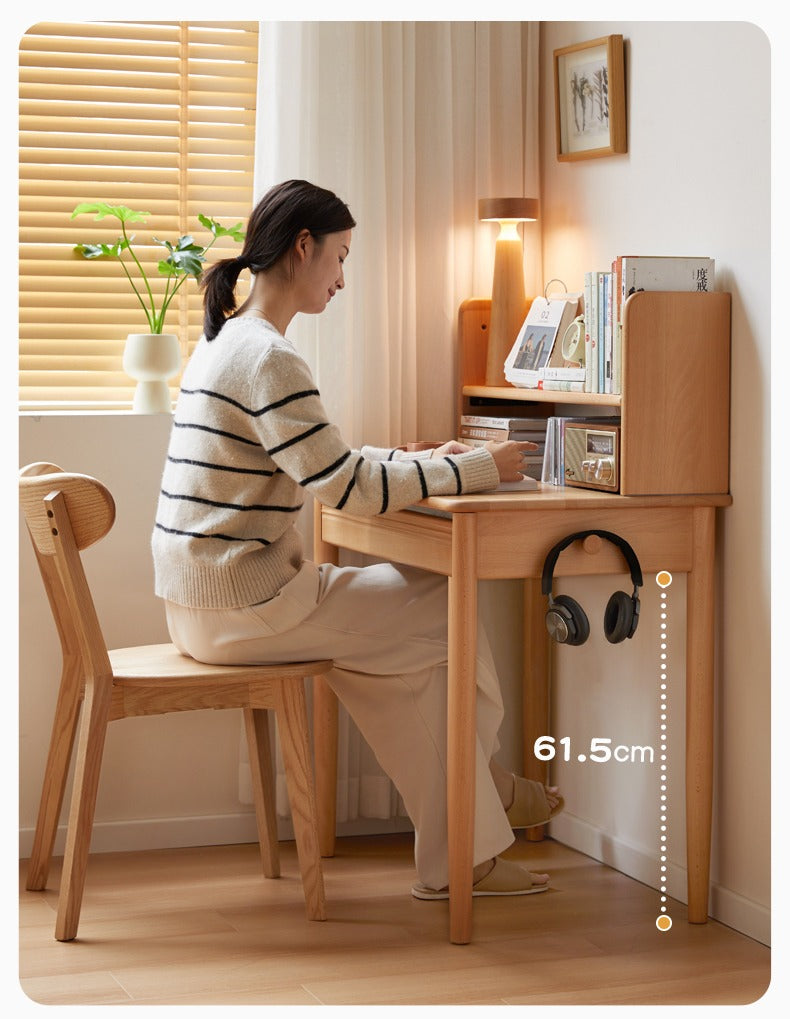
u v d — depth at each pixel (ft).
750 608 7.61
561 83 9.39
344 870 8.91
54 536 7.36
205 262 9.70
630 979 7.00
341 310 9.20
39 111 9.41
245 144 9.84
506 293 9.44
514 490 7.80
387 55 9.32
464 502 7.16
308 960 7.23
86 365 9.63
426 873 8.21
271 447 7.30
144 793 9.35
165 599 7.92
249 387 7.32
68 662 8.34
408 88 9.41
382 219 9.29
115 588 9.17
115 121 9.57
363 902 8.22
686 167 8.06
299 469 7.26
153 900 8.22
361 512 7.34
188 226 9.80
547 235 9.90
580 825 9.47
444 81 9.53
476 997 6.74
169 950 7.36
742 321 7.59
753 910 7.61
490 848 7.85
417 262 9.66
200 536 7.50
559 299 8.98
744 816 7.71
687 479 7.66
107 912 7.99
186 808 9.43
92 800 7.50
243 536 7.54
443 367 9.72
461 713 7.34
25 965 7.12
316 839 7.85
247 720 8.65
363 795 9.58
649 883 8.64
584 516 7.48
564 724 9.72
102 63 9.50
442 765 8.07
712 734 7.82
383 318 9.33
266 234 7.77
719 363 7.67
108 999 6.66
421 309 9.67
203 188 9.79
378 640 7.91
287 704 7.73
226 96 9.77
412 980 6.96
